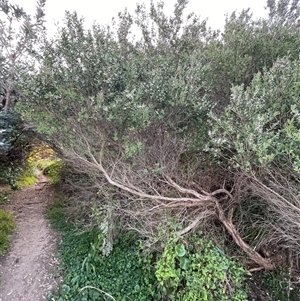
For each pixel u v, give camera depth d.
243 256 3.44
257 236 3.46
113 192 3.67
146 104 2.99
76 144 3.20
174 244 3.03
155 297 3.11
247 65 3.46
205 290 2.79
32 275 3.70
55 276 3.67
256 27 3.87
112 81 3.00
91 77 3.08
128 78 3.05
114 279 3.46
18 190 7.00
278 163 2.46
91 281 3.46
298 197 2.58
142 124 2.83
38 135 5.34
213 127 2.63
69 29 3.18
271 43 3.47
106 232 3.48
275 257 3.51
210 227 3.48
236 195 3.35
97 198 4.36
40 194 6.86
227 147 2.55
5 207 5.88
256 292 3.32
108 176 3.19
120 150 3.14
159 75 3.10
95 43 3.18
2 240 4.38
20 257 4.10
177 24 4.12
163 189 3.42
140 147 2.91
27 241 4.57
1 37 4.80
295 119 2.28
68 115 3.12
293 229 2.87
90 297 3.24
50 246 4.40
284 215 2.70
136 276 3.43
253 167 2.56
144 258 3.44
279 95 2.48
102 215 3.83
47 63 3.19
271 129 2.33
